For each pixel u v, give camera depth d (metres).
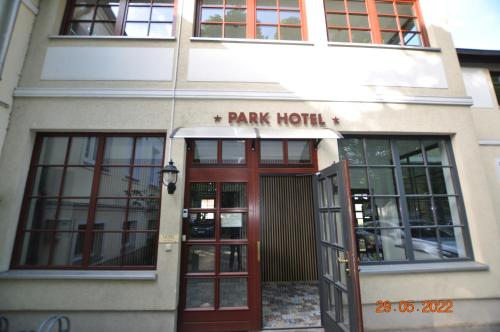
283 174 3.43
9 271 2.99
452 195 3.59
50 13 3.76
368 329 3.05
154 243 3.20
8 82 3.28
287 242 5.29
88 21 3.96
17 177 3.16
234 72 3.67
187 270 3.15
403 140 3.77
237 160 3.47
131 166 3.40
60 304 2.88
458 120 3.72
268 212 5.38
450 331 3.02
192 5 3.90
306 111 3.60
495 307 3.22
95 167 3.37
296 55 3.78
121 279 2.95
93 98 3.44
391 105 3.69
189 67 3.64
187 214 3.25
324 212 3.26
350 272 2.53
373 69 3.82
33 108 3.36
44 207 3.26
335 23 4.19
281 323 3.27
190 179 3.37
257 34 4.05
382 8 4.31
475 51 4.75
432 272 3.20
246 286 3.15
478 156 3.62
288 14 4.17
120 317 2.91
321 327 3.17
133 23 3.95
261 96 3.57
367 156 3.68
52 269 3.07
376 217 3.49
